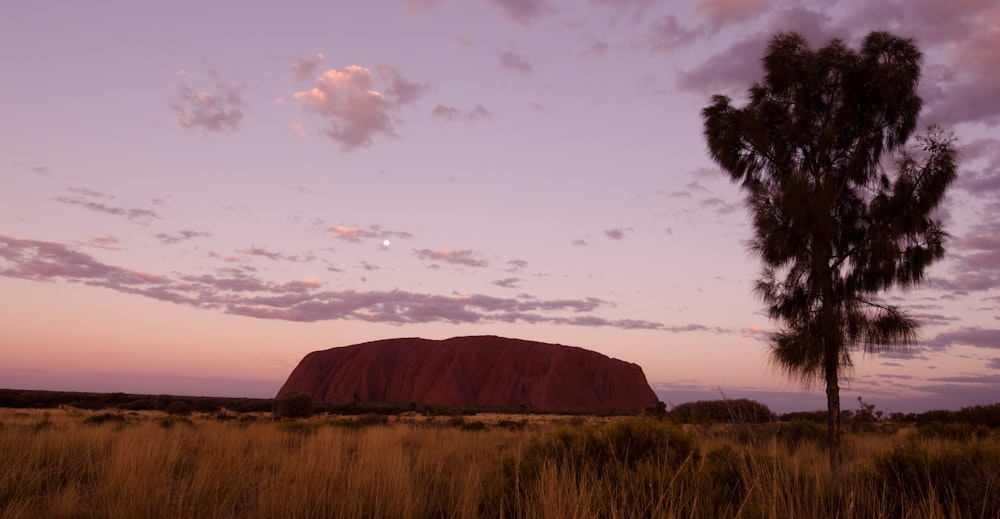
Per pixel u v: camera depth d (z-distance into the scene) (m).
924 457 6.19
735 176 12.83
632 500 5.15
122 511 5.72
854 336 11.22
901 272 11.34
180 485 6.90
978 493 5.16
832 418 10.97
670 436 7.23
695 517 4.77
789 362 11.20
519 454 7.52
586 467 5.86
